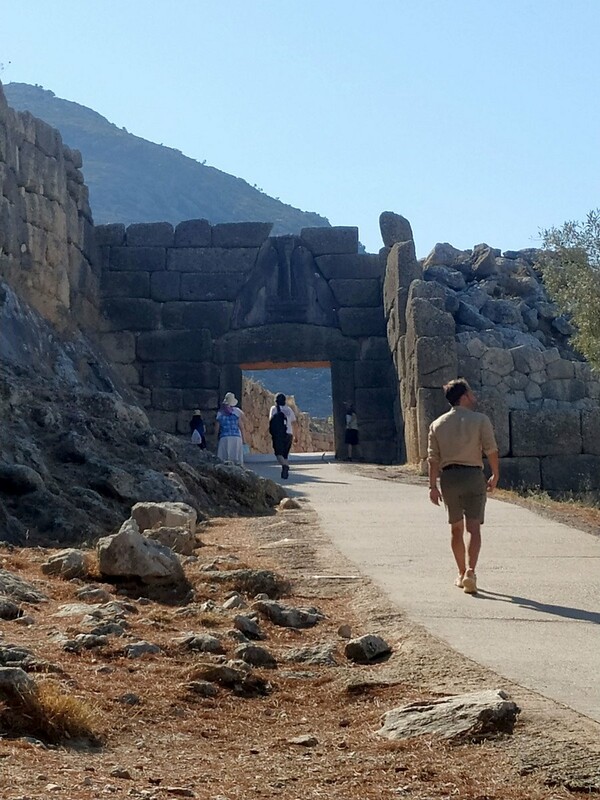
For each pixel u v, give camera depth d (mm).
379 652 7137
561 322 25844
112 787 4570
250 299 28953
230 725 5809
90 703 5770
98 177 179250
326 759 5242
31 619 7520
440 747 5352
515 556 10781
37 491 12055
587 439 21953
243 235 29062
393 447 28125
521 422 21859
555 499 21484
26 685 5457
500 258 29078
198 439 25938
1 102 20859
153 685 6309
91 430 15164
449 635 7516
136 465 14336
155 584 8961
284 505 15133
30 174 22266
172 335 28750
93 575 9203
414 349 22109
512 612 8227
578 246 18375
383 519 13594
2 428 13469
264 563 10398
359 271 28891
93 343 27328
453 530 9273
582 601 8633
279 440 20047
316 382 101750
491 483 9422
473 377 22812
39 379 17734
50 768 4805
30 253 22203
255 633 7656
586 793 4766
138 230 29078
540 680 6359
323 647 7234
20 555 10172
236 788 4750
